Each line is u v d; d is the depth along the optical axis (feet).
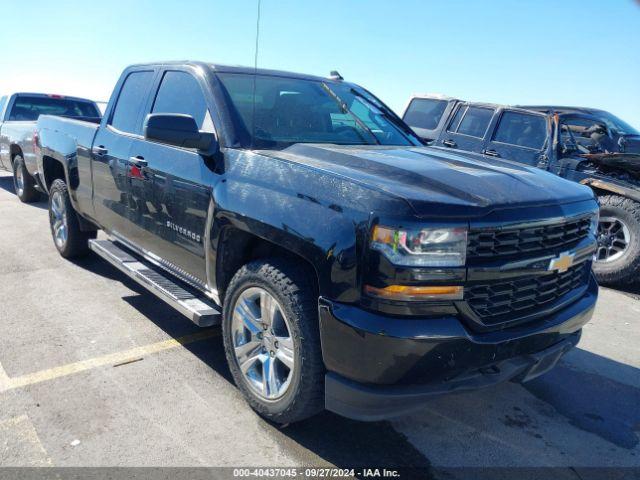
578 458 9.40
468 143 26.18
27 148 27.09
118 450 8.77
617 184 20.22
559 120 23.45
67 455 8.59
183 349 12.51
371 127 13.05
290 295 8.64
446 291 7.55
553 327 8.97
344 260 7.75
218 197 10.03
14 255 19.25
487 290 8.03
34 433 9.09
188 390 10.73
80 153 16.01
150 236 12.80
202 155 10.86
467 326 7.90
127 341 12.78
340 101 13.35
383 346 7.44
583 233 10.00
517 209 8.29
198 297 11.57
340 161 9.43
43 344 12.38
